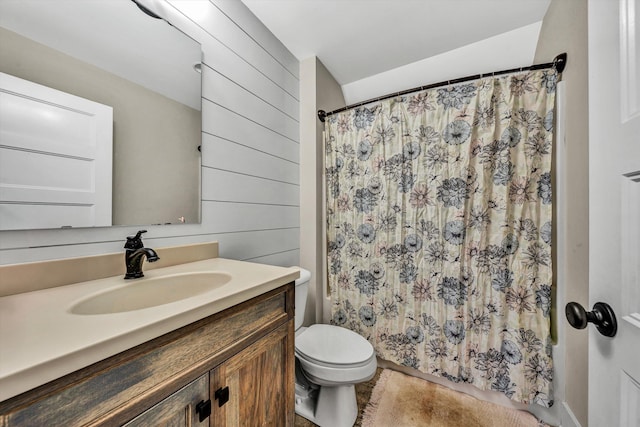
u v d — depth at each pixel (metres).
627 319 0.45
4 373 0.32
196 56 1.14
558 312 1.24
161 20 1.02
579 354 1.10
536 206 1.25
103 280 0.81
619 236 0.48
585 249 1.06
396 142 1.55
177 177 1.06
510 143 1.28
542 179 1.24
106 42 0.86
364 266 1.67
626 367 0.45
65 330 0.45
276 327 0.82
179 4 1.08
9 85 0.67
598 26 0.54
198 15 1.16
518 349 1.25
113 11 0.88
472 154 1.35
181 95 1.08
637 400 0.43
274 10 1.43
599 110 0.54
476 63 1.75
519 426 1.22
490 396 1.37
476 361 1.34
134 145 0.93
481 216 1.32
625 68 0.47
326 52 1.80
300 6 1.40
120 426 0.44
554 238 1.26
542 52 1.48
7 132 0.66
